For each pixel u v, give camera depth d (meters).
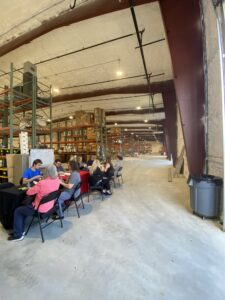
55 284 1.64
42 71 6.50
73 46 5.07
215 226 2.86
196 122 3.91
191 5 3.51
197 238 2.49
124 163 14.13
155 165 12.52
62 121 13.65
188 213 3.40
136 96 9.33
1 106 5.99
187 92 3.87
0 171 5.38
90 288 1.59
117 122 16.23
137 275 1.77
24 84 5.25
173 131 9.93
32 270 1.81
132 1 3.25
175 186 5.79
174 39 3.66
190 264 1.94
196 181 3.24
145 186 5.79
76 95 8.52
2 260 1.97
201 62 3.71
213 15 3.07
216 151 3.35
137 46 5.07
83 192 4.24
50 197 2.43
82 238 2.46
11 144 4.82
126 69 6.45
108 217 3.20
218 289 1.61
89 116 9.89
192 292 1.57
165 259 2.03
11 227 2.64
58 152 10.26
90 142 9.71
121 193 4.88
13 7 3.69
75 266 1.89
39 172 3.75
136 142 32.16
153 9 3.85
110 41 4.82
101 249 2.21
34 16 3.88
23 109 6.31
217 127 3.27
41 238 2.44
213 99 3.40
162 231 2.69
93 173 4.23
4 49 4.87
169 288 1.61
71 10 3.61
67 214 3.33
